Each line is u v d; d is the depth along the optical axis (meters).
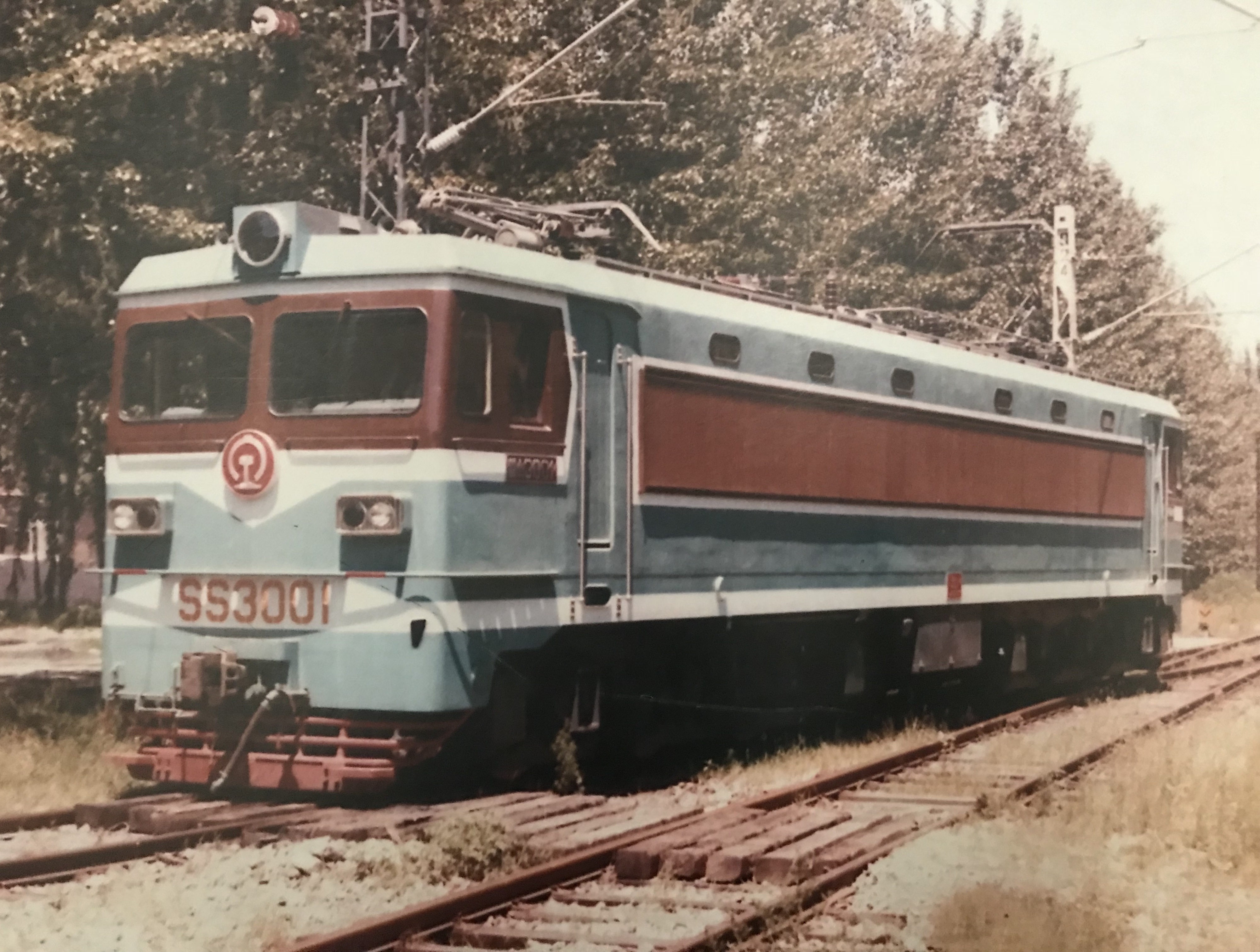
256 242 9.66
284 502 9.41
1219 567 36.84
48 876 7.55
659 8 24.88
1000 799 9.96
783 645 12.77
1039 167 29.52
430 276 9.35
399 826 8.77
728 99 25.38
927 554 14.31
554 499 9.91
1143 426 19.55
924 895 7.49
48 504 24.39
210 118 16.23
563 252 12.09
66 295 14.56
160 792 10.25
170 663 9.64
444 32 22.00
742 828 8.85
